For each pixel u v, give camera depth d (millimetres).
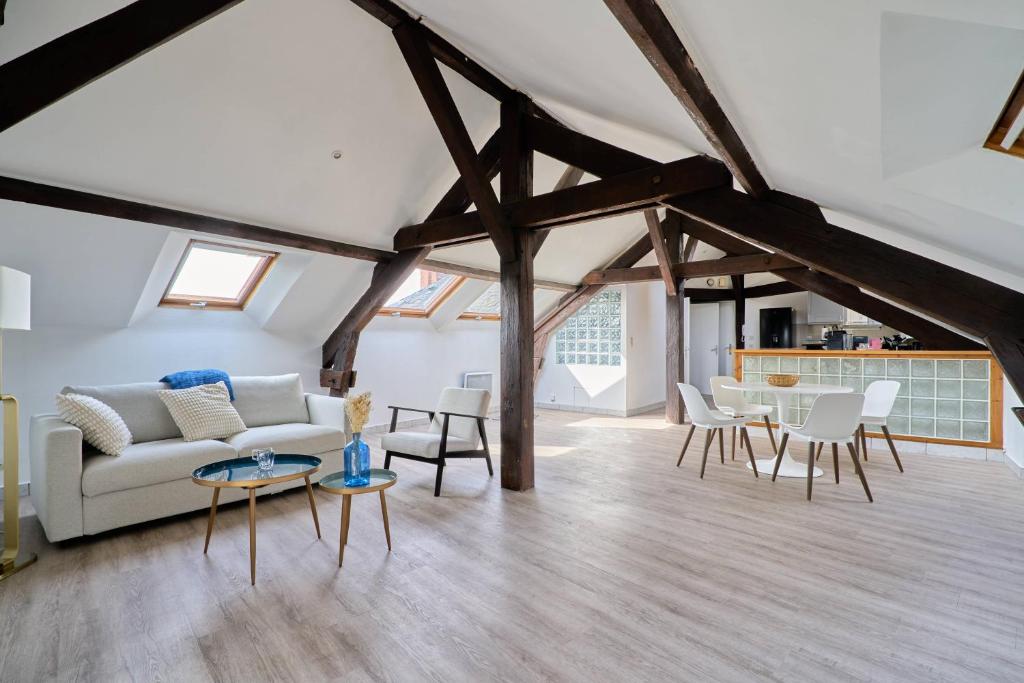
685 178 2959
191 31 2705
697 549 2705
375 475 2785
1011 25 1028
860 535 2893
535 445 5371
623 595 2229
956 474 4145
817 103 1606
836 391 4020
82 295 3717
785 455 4664
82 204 3111
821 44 1290
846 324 8406
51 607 2125
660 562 2551
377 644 1875
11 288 2309
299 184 3852
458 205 4797
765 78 1617
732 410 4621
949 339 5078
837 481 3883
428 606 2137
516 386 3746
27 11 2260
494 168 4566
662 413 7746
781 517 3176
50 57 1900
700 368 10469
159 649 1842
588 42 2080
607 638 1917
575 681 1681
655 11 1501
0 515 3334
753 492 3693
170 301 4375
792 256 2658
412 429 6445
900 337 7090
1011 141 1534
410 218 4723
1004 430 4523
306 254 4391
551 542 2797
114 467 2832
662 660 1787
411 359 6434
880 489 3752
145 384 3588
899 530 2965
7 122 1834
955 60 1204
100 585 2316
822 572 2445
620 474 4199
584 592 2254
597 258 6945
